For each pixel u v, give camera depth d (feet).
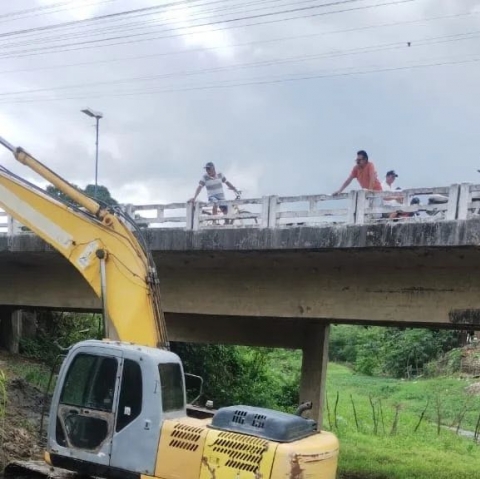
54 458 25.04
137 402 23.94
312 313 42.45
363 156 39.91
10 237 51.70
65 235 29.35
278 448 21.80
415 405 99.19
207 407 27.78
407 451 59.31
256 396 76.64
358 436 66.18
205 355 74.69
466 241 32.53
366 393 115.75
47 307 59.72
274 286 44.19
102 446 24.17
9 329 71.51
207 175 46.37
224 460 22.27
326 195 37.93
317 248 37.27
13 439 35.58
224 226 41.98
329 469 23.44
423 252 35.58
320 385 53.47
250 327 55.21
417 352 148.25
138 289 27.76
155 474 23.21
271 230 38.99
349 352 185.26
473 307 36.63
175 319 55.77
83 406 24.81
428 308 38.14
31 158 30.22
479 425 78.18
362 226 35.68
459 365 130.82
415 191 34.88
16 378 51.06
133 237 28.58
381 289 39.93
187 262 46.73
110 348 24.79
